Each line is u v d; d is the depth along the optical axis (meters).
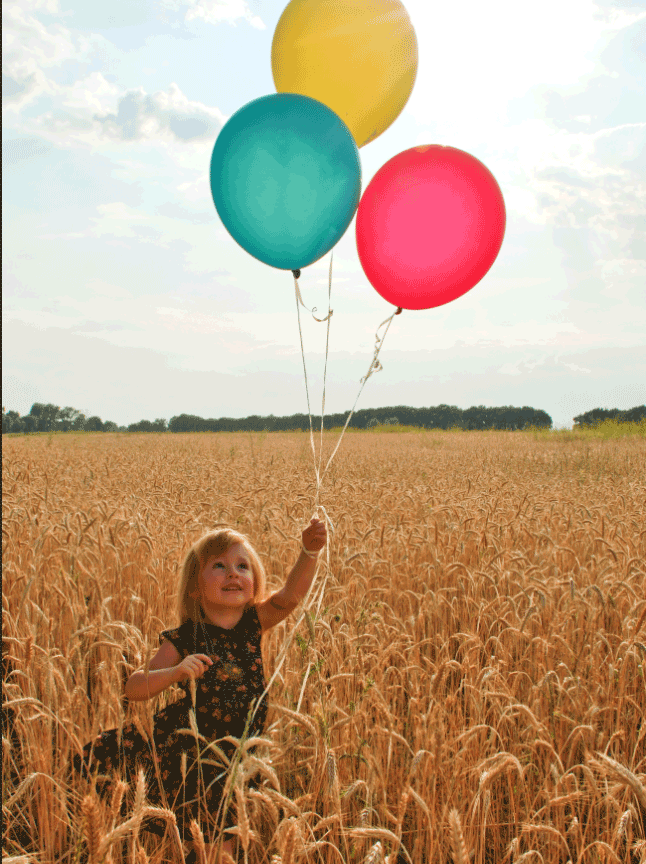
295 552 5.25
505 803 2.79
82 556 4.43
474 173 3.52
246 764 1.85
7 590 4.13
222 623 2.70
